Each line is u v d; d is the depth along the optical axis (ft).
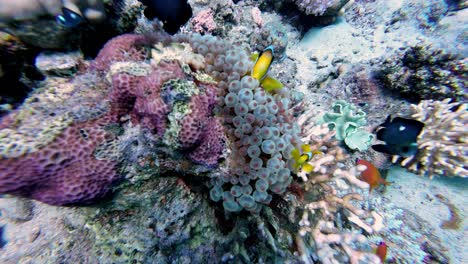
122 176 1.08
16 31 1.19
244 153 1.18
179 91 0.98
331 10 3.34
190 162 1.12
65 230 1.33
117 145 1.03
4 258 1.30
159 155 1.09
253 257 1.39
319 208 1.54
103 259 1.25
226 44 1.42
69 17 1.17
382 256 1.46
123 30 1.60
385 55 3.04
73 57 1.32
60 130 0.95
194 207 1.28
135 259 1.24
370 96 2.78
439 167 2.09
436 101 2.35
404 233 1.72
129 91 1.03
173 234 1.25
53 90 1.12
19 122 0.98
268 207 1.44
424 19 3.35
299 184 1.56
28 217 1.39
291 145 1.34
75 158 0.96
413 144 1.80
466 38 2.78
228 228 1.37
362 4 3.88
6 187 0.92
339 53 3.31
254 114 1.20
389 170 2.21
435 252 1.62
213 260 1.32
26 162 0.89
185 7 1.88
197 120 0.99
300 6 3.38
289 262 1.40
